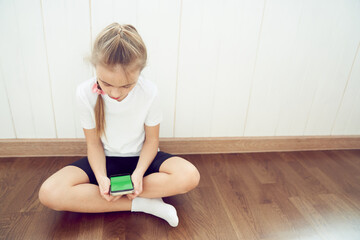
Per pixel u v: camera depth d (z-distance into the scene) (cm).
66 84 128
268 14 129
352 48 144
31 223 97
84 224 99
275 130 158
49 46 120
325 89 152
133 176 95
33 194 111
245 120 151
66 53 122
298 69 144
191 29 125
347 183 134
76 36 120
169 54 128
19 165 130
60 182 90
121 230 97
